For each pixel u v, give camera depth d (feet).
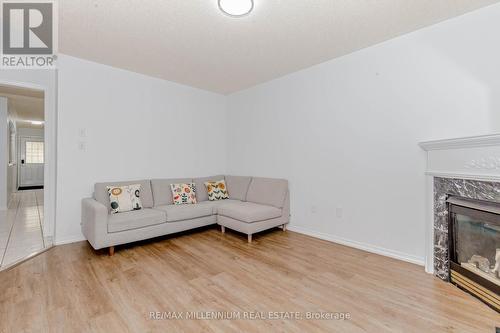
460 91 7.60
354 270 8.04
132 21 7.80
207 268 8.17
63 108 10.34
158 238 11.37
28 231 11.88
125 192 10.85
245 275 7.69
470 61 7.42
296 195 12.41
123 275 7.61
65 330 5.15
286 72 12.42
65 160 10.41
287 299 6.39
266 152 13.89
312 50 9.95
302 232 12.13
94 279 7.32
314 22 7.91
